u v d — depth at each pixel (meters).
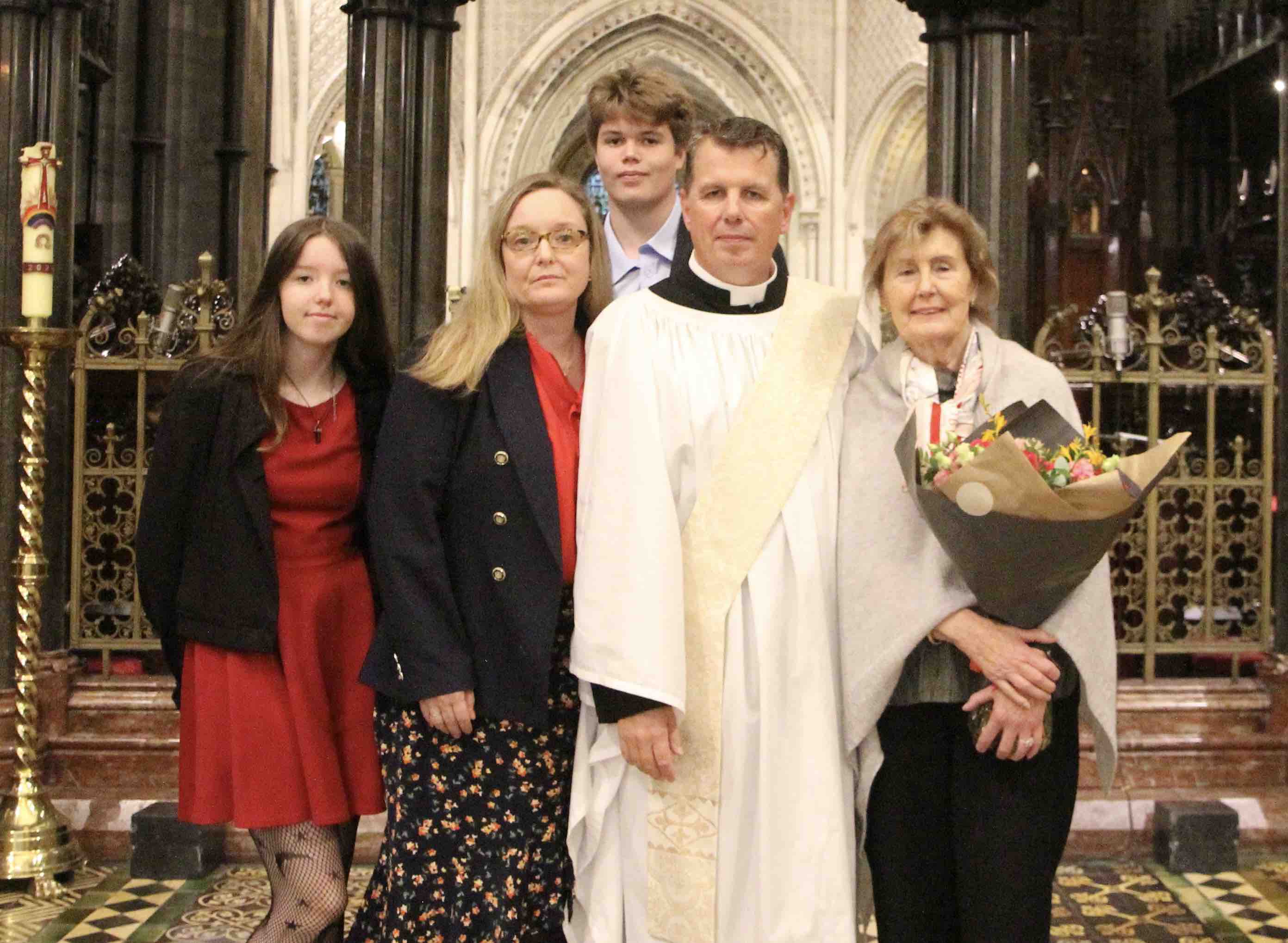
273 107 13.50
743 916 2.35
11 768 4.27
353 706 2.65
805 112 17.17
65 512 4.53
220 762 2.57
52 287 4.15
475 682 2.41
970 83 4.67
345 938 2.64
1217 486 4.78
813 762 2.30
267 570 2.55
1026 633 2.23
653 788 2.38
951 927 2.36
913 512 2.31
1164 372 4.81
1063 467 2.10
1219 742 4.54
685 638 2.34
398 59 4.84
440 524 2.48
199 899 3.86
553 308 2.49
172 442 2.56
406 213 4.94
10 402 4.34
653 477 2.29
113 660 4.99
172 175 8.84
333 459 2.63
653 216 3.09
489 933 2.42
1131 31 11.69
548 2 16.53
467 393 2.43
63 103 4.46
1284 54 4.83
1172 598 4.95
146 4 8.74
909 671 2.33
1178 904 3.91
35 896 3.87
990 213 4.63
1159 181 11.91
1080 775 4.48
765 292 2.48
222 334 5.07
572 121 18.11
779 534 2.36
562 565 2.43
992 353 2.39
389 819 2.52
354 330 2.67
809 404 2.39
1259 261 9.85
